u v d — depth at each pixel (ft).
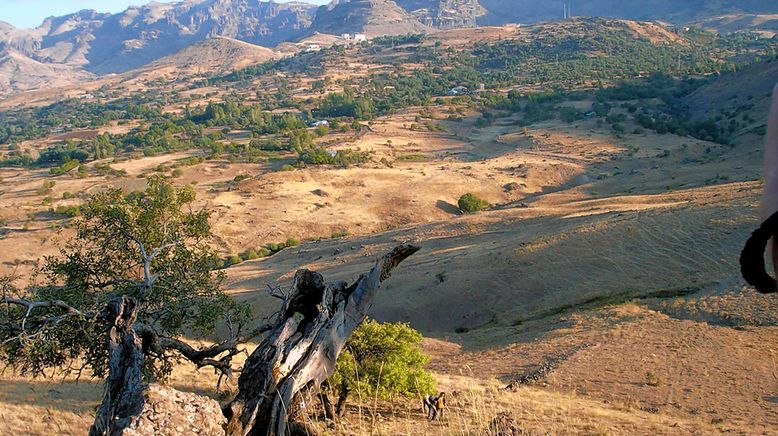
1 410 61.05
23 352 41.47
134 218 51.88
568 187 368.68
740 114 517.14
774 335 111.04
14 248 290.56
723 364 98.12
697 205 190.70
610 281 159.84
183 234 54.44
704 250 160.97
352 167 418.92
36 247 292.20
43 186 409.69
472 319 162.40
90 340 44.29
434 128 585.22
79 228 52.49
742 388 85.66
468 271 180.65
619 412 68.85
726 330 117.91
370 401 49.14
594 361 106.83
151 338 33.47
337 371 48.24
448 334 155.43
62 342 44.70
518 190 362.12
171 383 70.64
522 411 49.21
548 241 185.68
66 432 56.29
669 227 175.73
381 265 29.07
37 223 327.26
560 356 113.39
